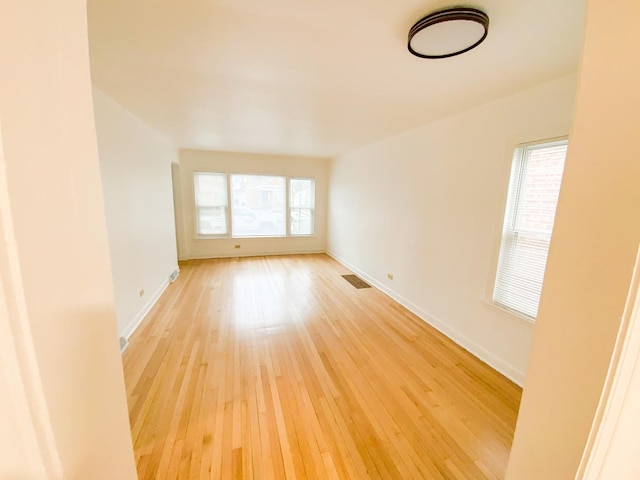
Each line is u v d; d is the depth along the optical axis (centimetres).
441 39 130
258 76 185
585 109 46
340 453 144
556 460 54
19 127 31
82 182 43
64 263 39
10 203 30
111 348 52
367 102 234
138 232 291
